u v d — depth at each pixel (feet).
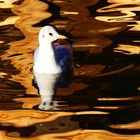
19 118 54.60
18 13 89.71
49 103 57.57
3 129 52.42
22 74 65.82
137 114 54.08
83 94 59.31
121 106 55.88
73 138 50.14
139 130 51.08
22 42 76.59
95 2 94.63
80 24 83.25
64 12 89.25
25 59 70.54
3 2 96.22
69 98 58.59
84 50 72.74
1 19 86.99
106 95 58.65
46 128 52.19
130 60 68.49
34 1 96.32
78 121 53.31
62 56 67.36
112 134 50.52
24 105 57.47
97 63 68.13
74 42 75.72
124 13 88.07
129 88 60.03
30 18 86.94
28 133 51.42
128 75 63.67
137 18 85.46
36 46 75.00
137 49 72.43
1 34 80.18
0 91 60.90
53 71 66.28
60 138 50.21
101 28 81.20
